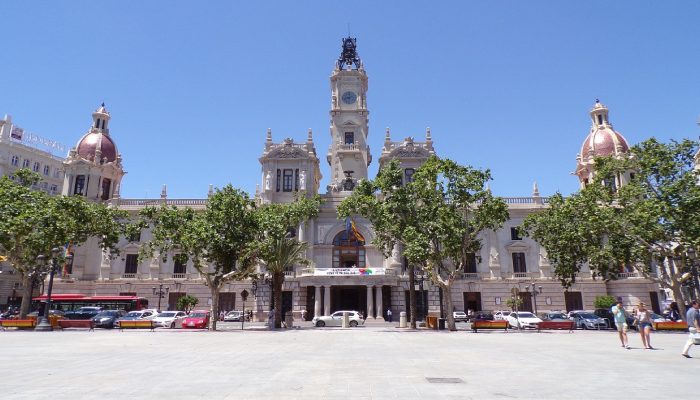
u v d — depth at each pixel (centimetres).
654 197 3862
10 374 1426
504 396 1095
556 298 6600
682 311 3888
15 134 9262
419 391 1157
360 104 7844
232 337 3238
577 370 1548
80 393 1113
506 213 4256
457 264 4353
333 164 7581
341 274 6338
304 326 5288
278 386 1222
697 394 1137
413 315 4519
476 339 3039
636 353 2133
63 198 4850
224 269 4550
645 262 4097
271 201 7044
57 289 6725
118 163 7869
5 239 4306
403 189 4409
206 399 1048
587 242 4347
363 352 2155
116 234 5297
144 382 1277
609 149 7106
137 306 5834
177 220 4650
